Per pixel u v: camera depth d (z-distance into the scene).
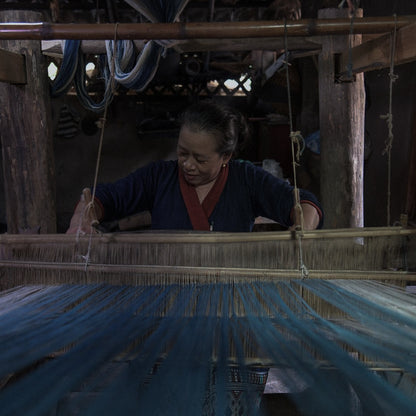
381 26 1.62
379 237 1.19
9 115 2.96
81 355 0.72
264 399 0.72
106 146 8.42
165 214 1.50
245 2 4.77
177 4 2.33
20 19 3.02
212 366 0.67
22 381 0.63
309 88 6.29
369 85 6.21
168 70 6.27
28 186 3.00
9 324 0.90
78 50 3.12
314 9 5.94
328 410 0.55
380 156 6.21
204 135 1.31
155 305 1.06
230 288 1.13
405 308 0.98
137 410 0.54
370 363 0.72
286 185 1.48
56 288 1.18
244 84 7.73
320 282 1.15
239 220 1.49
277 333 0.83
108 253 1.19
